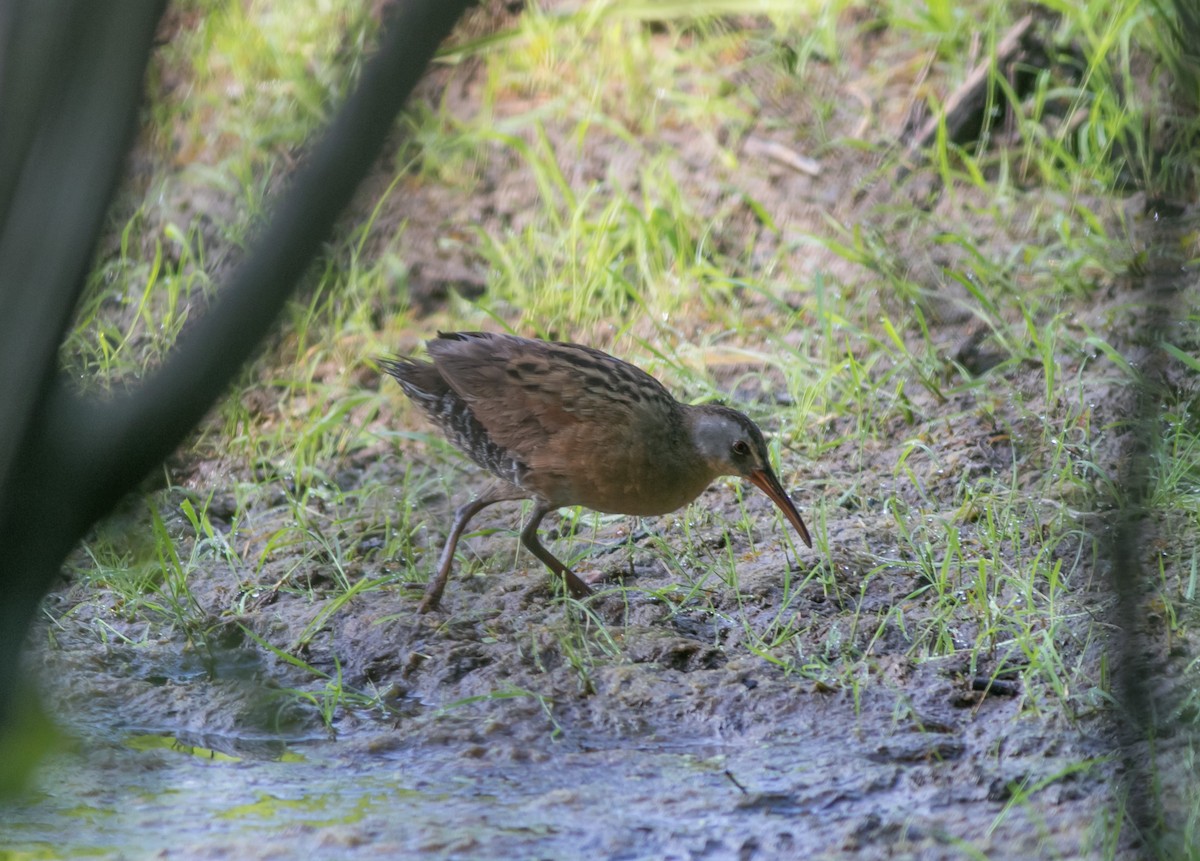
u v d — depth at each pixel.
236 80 16.28
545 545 11.24
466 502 11.82
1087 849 7.25
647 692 9.23
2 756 2.07
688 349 13.19
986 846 7.39
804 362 12.68
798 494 11.59
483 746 8.72
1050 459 11.53
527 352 10.43
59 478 1.81
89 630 10.16
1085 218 13.98
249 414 12.77
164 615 10.33
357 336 13.80
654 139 15.89
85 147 1.81
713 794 8.11
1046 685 8.98
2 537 1.80
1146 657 8.45
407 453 12.49
